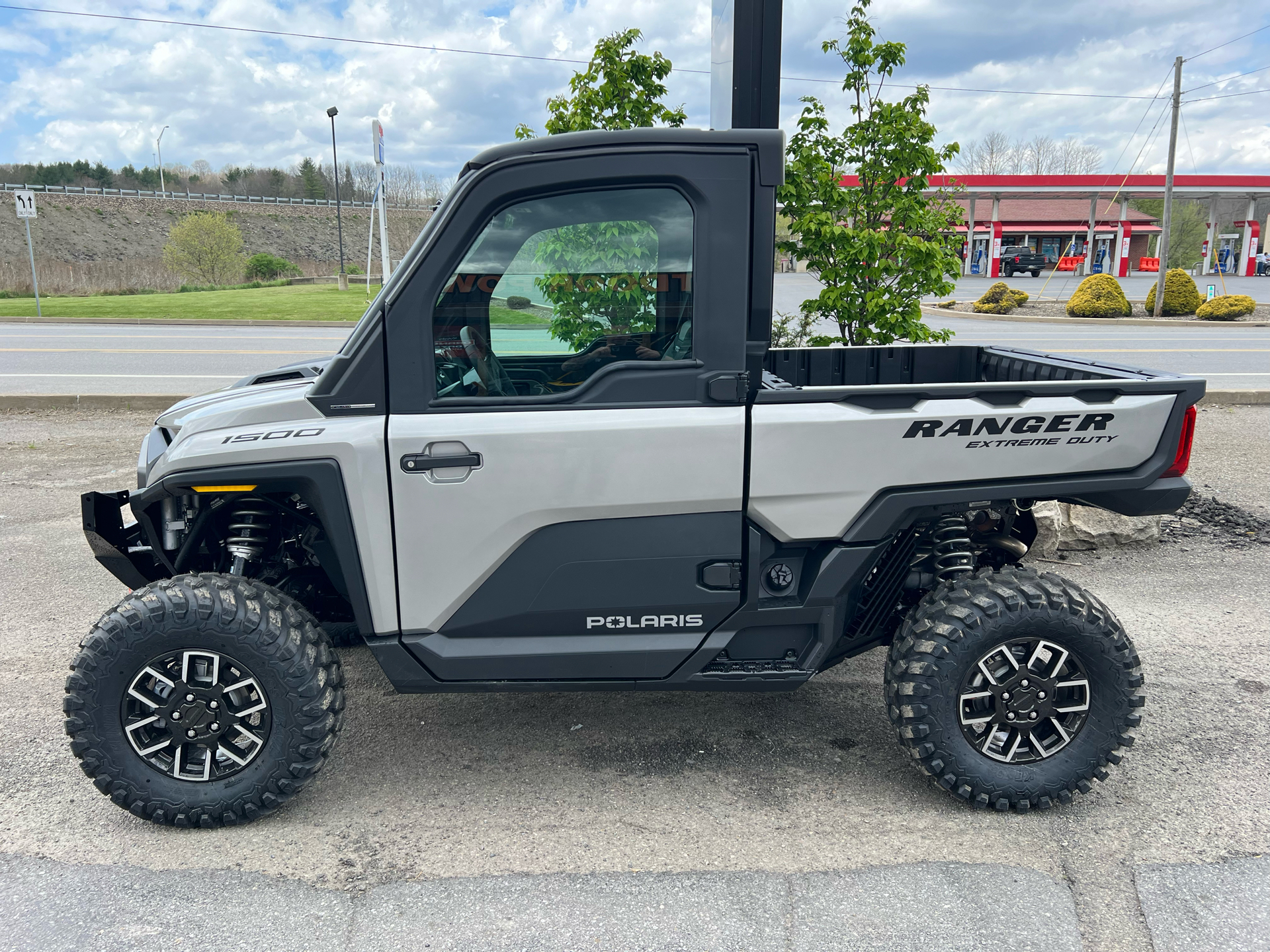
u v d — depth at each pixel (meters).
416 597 2.62
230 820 2.70
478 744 3.29
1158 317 23.69
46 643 4.16
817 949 2.21
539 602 2.64
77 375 12.27
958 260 6.14
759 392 2.56
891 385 2.60
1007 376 3.90
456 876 2.51
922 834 2.70
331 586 3.30
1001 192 43.94
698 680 2.72
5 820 2.79
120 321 21.20
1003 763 2.74
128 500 3.11
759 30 3.48
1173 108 22.98
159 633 2.57
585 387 2.54
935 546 2.96
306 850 2.64
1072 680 2.73
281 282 43.56
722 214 2.46
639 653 2.67
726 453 2.55
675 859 2.59
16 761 3.14
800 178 6.00
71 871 2.54
